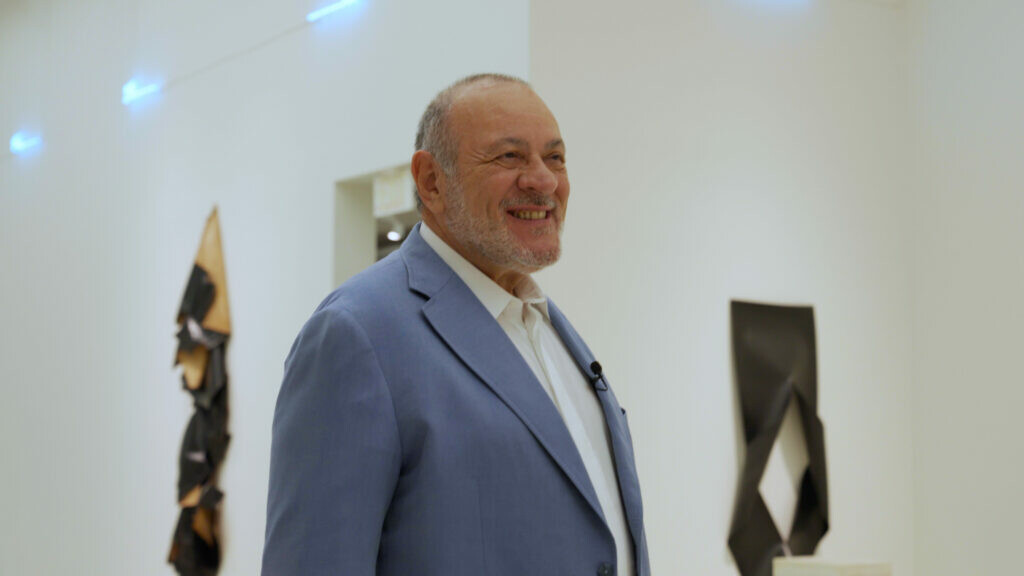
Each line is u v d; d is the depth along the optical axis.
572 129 4.36
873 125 5.21
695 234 4.66
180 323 6.03
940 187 5.16
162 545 6.20
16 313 7.96
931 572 5.06
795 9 5.04
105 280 6.97
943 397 5.07
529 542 1.72
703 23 4.77
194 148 6.33
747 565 4.61
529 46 4.30
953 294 5.07
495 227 1.90
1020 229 4.77
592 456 1.92
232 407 5.87
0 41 8.46
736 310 4.73
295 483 1.71
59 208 7.54
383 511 1.71
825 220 5.03
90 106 7.30
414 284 1.88
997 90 4.91
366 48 5.22
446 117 1.97
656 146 4.59
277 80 5.78
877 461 5.05
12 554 7.71
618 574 1.87
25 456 7.67
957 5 5.09
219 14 6.23
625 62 4.54
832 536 4.88
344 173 5.30
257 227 5.82
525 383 1.82
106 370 6.88
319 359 1.75
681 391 4.57
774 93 4.94
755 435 4.69
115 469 6.70
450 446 1.72
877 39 5.27
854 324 5.06
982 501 4.88
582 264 4.34
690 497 4.56
